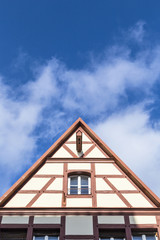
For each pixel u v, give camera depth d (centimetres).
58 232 1158
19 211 1195
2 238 1145
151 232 1166
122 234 1161
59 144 1490
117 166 1391
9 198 1244
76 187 1330
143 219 1184
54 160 1411
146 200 1253
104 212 1195
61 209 1202
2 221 1166
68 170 1371
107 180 1327
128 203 1238
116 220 1176
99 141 1488
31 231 1140
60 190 1283
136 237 1158
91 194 1270
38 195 1259
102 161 1414
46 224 1159
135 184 1311
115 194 1271
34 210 1198
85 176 1376
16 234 1158
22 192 1267
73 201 1244
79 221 1169
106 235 1158
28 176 1330
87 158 1423
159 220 1180
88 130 1546
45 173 1351
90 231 1139
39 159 1394
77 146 1426
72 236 1122
